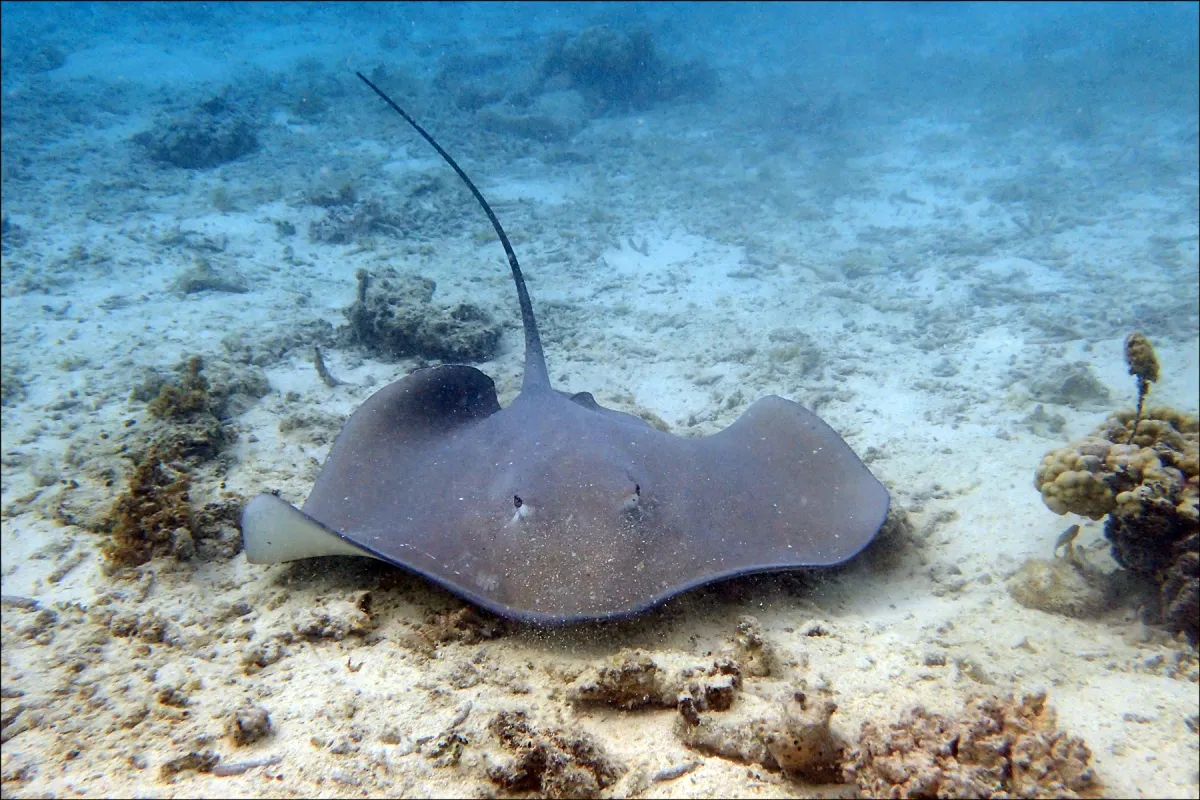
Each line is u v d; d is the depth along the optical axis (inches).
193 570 159.9
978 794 86.6
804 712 92.6
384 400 192.1
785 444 177.6
